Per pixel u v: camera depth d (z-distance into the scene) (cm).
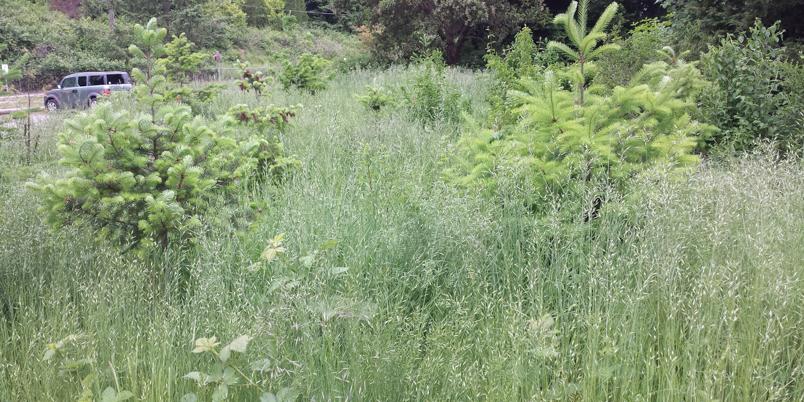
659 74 416
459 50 2525
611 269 254
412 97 966
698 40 960
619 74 731
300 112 861
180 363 239
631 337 236
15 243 329
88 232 334
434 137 663
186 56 928
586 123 348
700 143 589
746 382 213
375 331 229
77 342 242
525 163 341
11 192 400
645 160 363
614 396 222
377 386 215
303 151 621
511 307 249
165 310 268
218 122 369
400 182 433
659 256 270
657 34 784
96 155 288
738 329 246
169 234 321
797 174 353
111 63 2619
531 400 208
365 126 723
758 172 362
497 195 353
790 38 941
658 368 230
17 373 222
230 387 218
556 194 351
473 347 256
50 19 2861
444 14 2306
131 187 303
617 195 315
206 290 268
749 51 634
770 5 906
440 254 326
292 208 381
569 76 389
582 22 386
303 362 225
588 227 307
